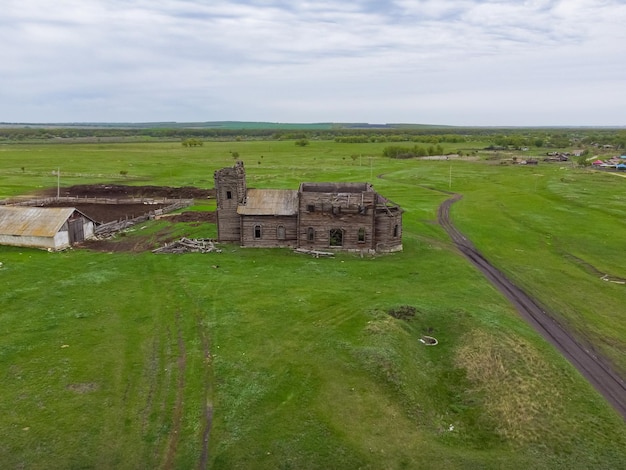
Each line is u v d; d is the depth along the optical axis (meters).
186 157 184.75
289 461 23.64
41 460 23.12
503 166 160.50
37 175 123.75
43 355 32.00
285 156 197.25
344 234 57.06
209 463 23.36
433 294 44.00
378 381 29.92
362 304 40.94
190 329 36.22
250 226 58.28
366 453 24.36
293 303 41.00
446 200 96.00
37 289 43.38
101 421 25.88
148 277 47.41
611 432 26.91
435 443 25.58
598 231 70.62
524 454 25.20
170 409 27.03
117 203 90.12
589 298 45.59
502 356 33.06
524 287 48.12
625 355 35.38
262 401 27.89
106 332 35.50
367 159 185.50
